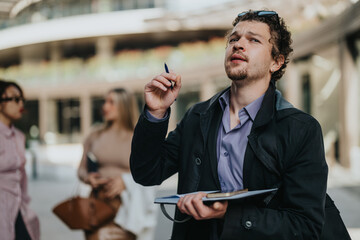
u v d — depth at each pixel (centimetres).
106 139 312
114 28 2152
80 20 2250
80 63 2398
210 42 1844
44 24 2325
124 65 2195
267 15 147
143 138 145
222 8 1655
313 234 125
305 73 1182
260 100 144
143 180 153
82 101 2269
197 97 1669
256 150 135
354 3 815
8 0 813
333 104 1107
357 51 927
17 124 2481
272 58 147
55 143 2334
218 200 124
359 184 788
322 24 980
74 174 1207
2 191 250
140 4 2142
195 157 147
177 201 128
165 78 140
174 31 1966
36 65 2569
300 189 129
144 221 301
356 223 503
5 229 245
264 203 131
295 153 132
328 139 1107
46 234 489
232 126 146
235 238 127
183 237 144
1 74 2709
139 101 2081
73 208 294
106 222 296
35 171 1143
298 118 135
